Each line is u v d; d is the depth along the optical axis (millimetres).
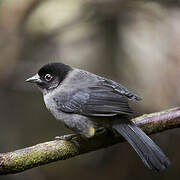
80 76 9938
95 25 14172
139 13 14227
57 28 14555
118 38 13953
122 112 8648
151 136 13195
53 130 13594
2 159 8180
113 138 8836
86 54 14133
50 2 14750
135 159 12969
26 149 8430
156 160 7965
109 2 14086
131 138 8352
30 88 14273
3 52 14602
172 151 13039
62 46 14469
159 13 14328
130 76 13766
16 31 14750
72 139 8742
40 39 14641
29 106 13984
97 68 13812
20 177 12812
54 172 13117
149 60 13977
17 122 13703
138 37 14102
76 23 14406
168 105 13562
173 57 13984
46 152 8469
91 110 9133
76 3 14570
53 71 10062
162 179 12750
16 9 14852
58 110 9727
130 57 13906
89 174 13039
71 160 13289
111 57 13836
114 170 12945
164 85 13766
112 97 9008
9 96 14086
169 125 8961
